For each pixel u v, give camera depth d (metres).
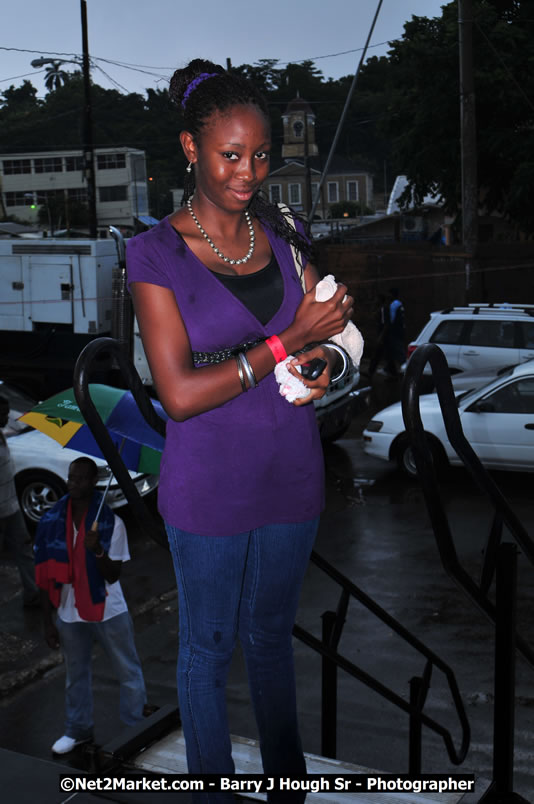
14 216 85.88
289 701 1.92
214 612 1.76
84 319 14.93
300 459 1.70
